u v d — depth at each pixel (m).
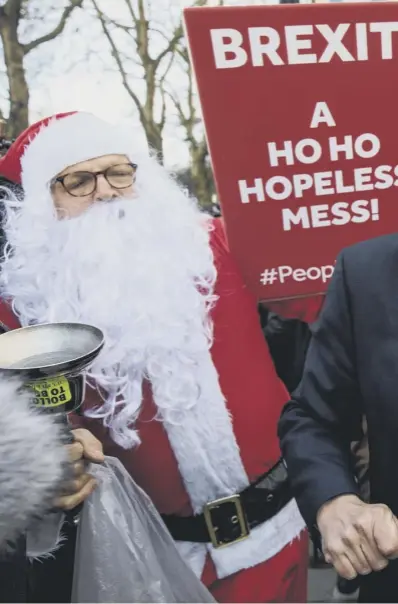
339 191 0.86
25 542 0.50
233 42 0.77
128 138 0.91
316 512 0.61
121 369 0.88
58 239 0.88
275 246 0.89
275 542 0.95
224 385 0.92
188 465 0.89
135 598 0.62
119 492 0.66
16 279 0.87
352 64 0.80
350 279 0.65
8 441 0.45
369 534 0.56
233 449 0.92
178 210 0.95
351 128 0.83
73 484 0.52
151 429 0.89
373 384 0.61
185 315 0.91
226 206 0.86
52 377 0.52
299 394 0.71
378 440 0.62
